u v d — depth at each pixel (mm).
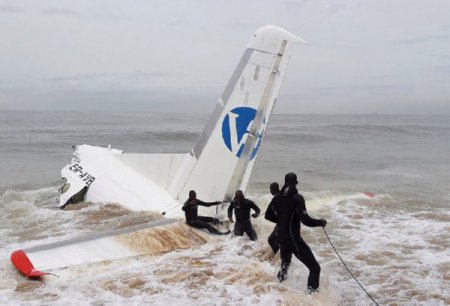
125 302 4520
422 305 4824
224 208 6801
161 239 5961
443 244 6895
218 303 4566
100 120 57156
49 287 4754
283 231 5152
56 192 11328
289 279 5223
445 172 16766
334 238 7254
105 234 5840
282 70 6605
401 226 7992
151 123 52250
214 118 7211
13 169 15867
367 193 11477
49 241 6516
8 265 5230
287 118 89000
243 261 5582
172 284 4934
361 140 32344
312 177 15453
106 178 8328
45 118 60625
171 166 7797
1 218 8023
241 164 6801
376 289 5223
